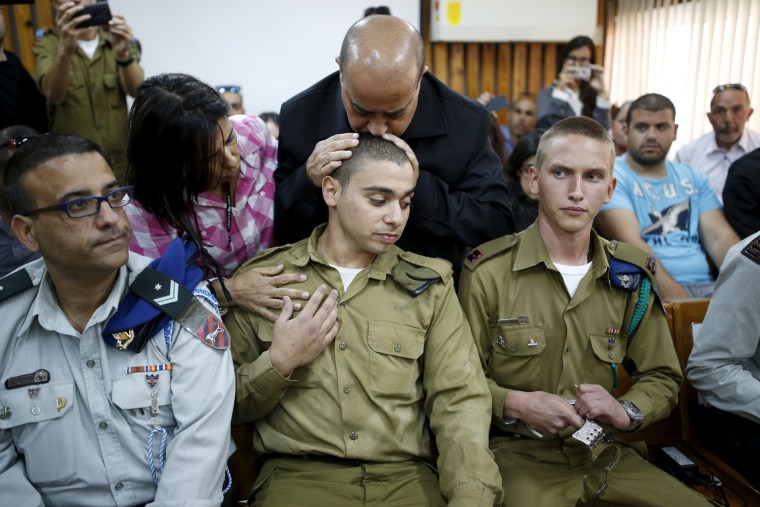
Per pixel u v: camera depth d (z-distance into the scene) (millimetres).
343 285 1403
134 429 1215
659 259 2666
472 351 1426
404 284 1388
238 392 1330
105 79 3025
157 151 1385
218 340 1270
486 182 1651
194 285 1308
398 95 1266
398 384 1350
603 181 1434
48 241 1107
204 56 4477
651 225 2707
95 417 1191
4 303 1214
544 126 4105
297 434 1345
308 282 1422
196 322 1255
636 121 2680
